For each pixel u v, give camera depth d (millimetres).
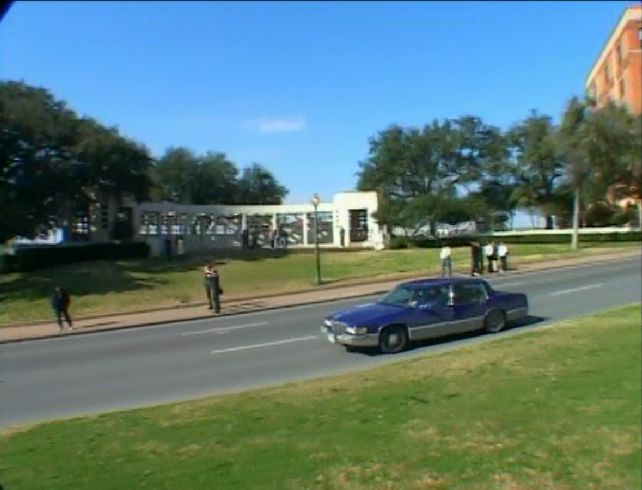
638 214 69000
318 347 17766
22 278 35812
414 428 8953
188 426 9477
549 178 77375
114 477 7379
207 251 52875
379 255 48500
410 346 17281
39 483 7250
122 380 14211
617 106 60438
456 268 40000
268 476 7297
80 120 44875
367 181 89688
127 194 49594
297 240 60969
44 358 17438
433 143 85938
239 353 17297
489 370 12539
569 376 11734
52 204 43844
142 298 31953
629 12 78188
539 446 8156
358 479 7152
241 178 104000
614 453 7906
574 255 46406
